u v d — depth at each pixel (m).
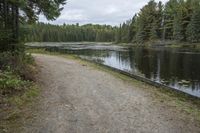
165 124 6.91
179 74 20.66
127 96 9.91
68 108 8.17
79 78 13.78
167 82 17.55
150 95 10.14
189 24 60.03
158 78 19.00
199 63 26.70
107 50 49.81
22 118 7.05
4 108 7.60
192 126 6.82
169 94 10.46
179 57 32.84
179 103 9.02
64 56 29.16
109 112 7.86
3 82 9.18
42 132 6.25
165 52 41.94
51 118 7.20
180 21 63.16
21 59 13.85
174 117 7.48
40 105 8.34
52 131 6.33
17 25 16.25
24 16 19.28
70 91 10.57
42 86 11.12
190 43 59.12
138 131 6.41
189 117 7.52
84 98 9.49
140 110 8.09
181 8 65.25
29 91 9.62
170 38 70.38
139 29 77.31
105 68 18.88
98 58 32.09
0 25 14.52
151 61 29.42
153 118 7.36
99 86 11.79
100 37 138.00
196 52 40.72
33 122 6.84
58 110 7.93
